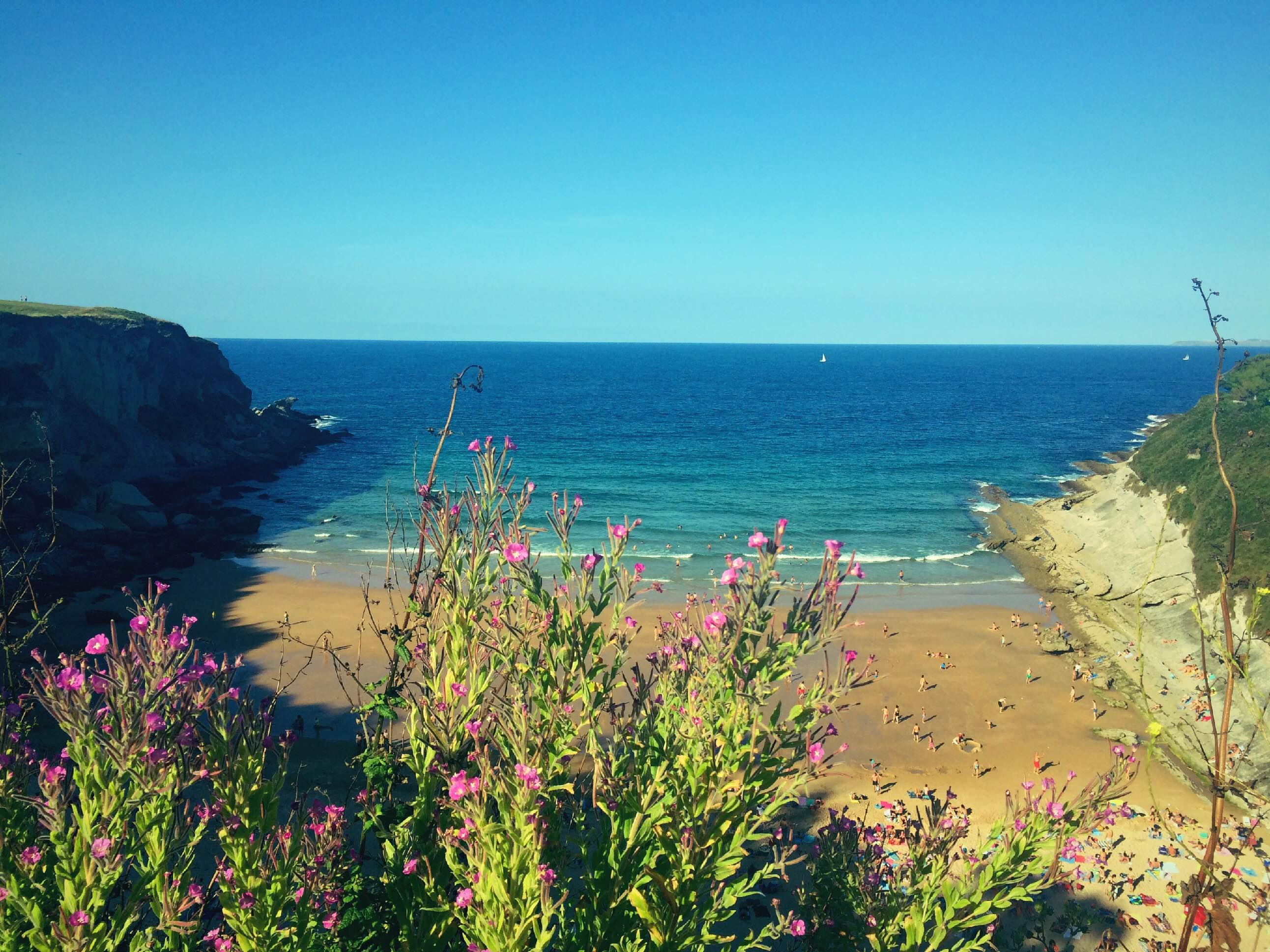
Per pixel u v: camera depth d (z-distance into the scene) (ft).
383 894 26.40
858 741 87.71
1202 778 77.77
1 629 31.78
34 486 154.30
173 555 151.02
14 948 18.72
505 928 20.08
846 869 32.53
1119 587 141.28
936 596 140.67
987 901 25.99
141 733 18.08
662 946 21.95
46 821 18.42
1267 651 91.30
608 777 23.82
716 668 23.58
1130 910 58.44
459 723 24.62
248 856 21.44
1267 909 15.46
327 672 99.86
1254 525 116.06
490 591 25.55
